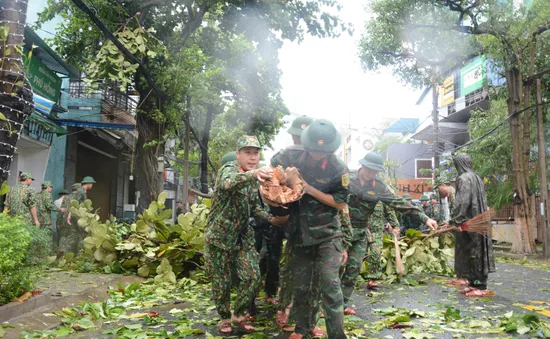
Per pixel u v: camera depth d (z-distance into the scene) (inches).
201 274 299.7
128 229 344.2
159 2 479.8
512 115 608.1
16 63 200.1
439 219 462.6
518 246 596.7
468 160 260.8
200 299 243.1
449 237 361.7
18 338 155.7
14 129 199.3
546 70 586.9
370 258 279.0
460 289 277.4
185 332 167.8
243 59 646.5
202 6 527.5
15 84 197.3
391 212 284.2
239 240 175.3
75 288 244.5
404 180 1230.9
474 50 697.0
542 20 569.6
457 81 1165.1
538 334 165.3
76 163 665.0
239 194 167.5
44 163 549.3
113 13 481.1
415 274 358.9
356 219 201.5
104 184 861.2
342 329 141.1
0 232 175.9
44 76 500.1
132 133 818.2
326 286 142.9
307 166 146.1
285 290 172.4
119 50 430.9
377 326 175.9
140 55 461.7
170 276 291.0
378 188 200.5
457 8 618.5
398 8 645.3
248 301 171.8
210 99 549.3
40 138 531.5
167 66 493.7
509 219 850.8
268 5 537.3
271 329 176.9
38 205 400.5
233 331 174.2
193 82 511.8
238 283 175.5
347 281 202.8
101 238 319.0
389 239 329.4
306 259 152.0
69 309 197.3
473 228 249.4
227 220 168.7
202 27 626.5
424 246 343.9
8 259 172.6
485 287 259.0
